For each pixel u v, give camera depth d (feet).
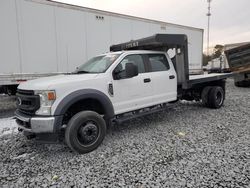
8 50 20.38
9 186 9.57
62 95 12.10
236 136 14.61
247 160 11.00
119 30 29.32
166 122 18.81
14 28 20.57
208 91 23.27
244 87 44.88
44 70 22.97
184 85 20.03
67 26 24.30
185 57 19.60
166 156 11.87
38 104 11.85
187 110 23.24
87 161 11.73
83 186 9.34
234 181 9.17
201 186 8.90
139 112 16.58
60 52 24.00
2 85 21.59
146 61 17.16
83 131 12.57
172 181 9.37
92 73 14.48
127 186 9.16
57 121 11.76
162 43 17.93
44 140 12.05
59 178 10.11
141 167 10.76
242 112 21.61
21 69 21.35
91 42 26.53
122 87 14.92
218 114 21.03
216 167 10.40
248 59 41.39
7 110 26.17
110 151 12.92
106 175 10.17
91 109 14.32
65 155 12.68
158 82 17.46
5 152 13.41
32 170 11.00
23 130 12.69
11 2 20.21
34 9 21.71
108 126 14.56
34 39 21.97
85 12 25.70
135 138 15.03
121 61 15.37
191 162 11.03
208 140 14.03
